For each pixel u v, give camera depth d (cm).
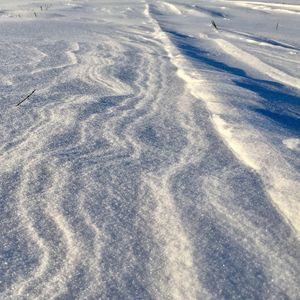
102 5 1096
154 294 137
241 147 235
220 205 183
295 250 156
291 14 979
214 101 306
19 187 196
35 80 361
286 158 218
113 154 227
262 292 137
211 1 1199
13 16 877
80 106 295
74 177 205
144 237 163
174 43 554
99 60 441
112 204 183
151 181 201
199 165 217
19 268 148
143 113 286
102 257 152
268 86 376
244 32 705
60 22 755
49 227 169
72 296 136
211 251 155
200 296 135
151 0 1205
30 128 259
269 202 185
